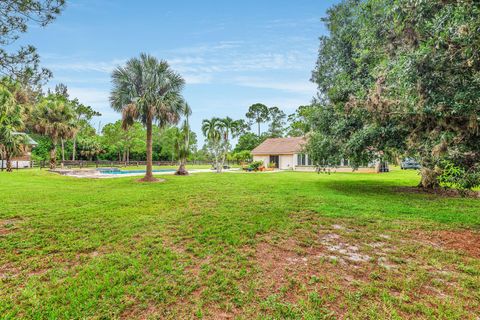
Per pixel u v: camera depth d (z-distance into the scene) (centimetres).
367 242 436
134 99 1427
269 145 3266
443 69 394
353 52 1163
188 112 1962
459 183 492
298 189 1069
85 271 328
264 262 358
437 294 277
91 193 946
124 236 462
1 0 381
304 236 464
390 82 556
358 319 236
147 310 251
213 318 240
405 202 779
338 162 1122
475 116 398
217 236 460
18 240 438
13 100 828
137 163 3697
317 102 1354
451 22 389
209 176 1769
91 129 4378
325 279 310
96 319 237
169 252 390
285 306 255
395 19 450
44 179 1467
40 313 244
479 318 236
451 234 476
